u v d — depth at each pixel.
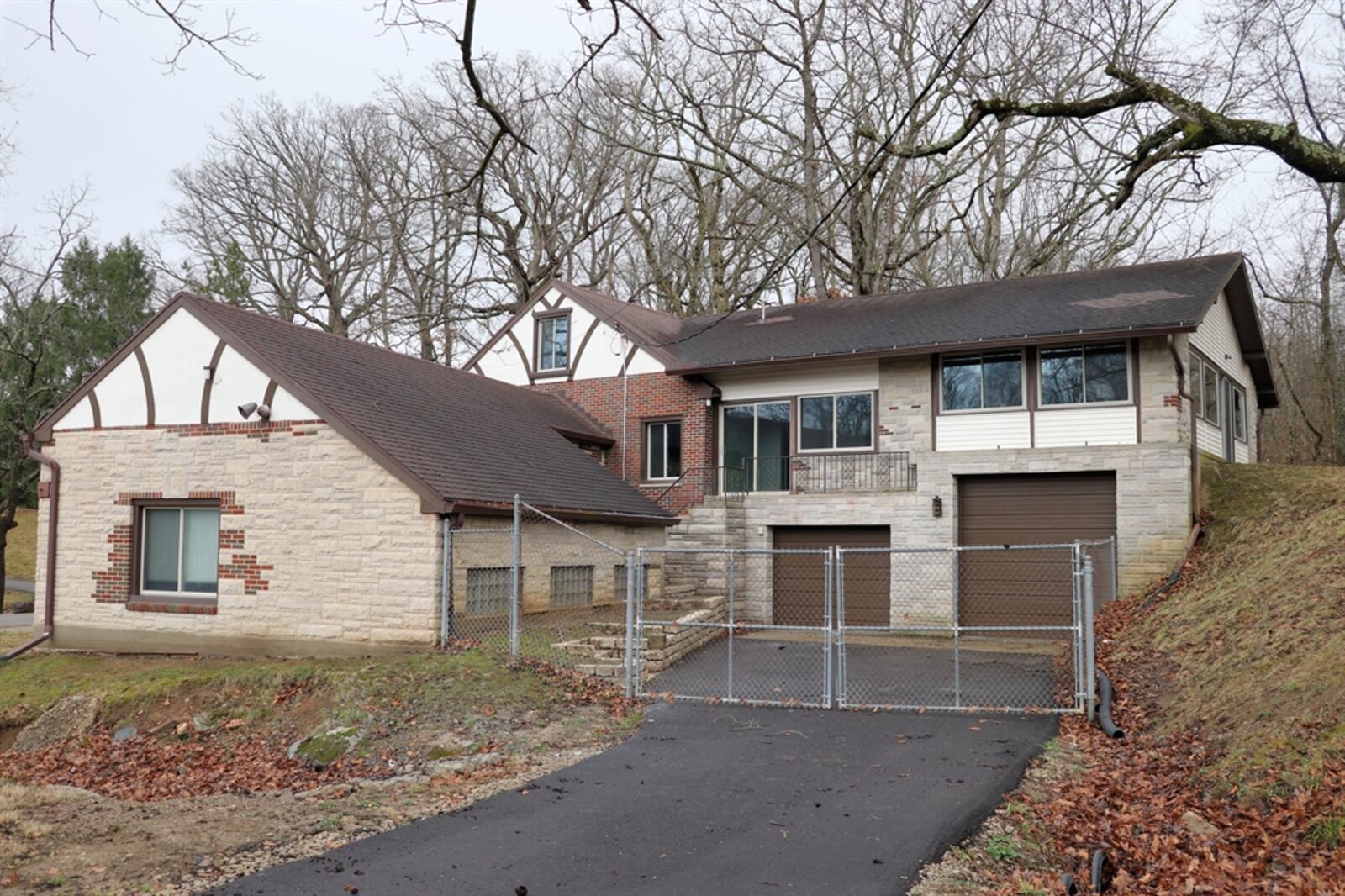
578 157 34.88
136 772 11.27
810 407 21.73
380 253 35.53
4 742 13.00
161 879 6.20
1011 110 11.35
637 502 19.95
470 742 10.63
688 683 13.52
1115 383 18.55
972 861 6.61
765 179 30.94
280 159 36.62
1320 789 6.97
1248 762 7.98
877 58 27.20
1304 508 16.55
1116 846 7.04
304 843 6.98
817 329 22.91
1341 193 29.06
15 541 40.66
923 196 29.17
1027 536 19.19
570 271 36.53
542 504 16.03
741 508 21.47
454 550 14.20
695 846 6.91
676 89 30.44
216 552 15.55
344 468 14.45
